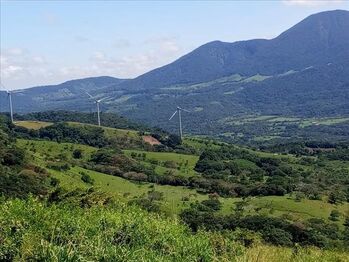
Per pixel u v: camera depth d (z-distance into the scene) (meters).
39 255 9.69
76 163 106.25
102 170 107.56
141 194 88.50
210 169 124.50
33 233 10.91
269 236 46.12
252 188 102.19
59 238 10.89
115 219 12.80
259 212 80.31
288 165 137.38
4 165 62.97
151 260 10.89
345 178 120.94
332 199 93.31
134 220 12.95
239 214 68.06
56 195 15.47
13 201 13.02
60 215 12.44
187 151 150.88
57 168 85.94
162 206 42.22
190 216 45.81
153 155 135.38
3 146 73.56
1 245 10.09
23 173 58.06
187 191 103.81
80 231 11.41
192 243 12.74
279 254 14.12
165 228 13.41
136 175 108.50
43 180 57.12
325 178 119.25
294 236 53.66
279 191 99.06
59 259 9.55
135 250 11.10
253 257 13.19
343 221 78.31
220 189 104.19
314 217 80.06
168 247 12.45
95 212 13.66
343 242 50.28
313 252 15.73
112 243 11.62
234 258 12.77
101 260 10.20
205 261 12.33
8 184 42.19
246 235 17.52
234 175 123.19
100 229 12.16
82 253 10.12
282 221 58.00
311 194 97.50
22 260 9.82
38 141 124.12
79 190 15.87
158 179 110.00
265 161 137.88
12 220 11.20
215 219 53.00
